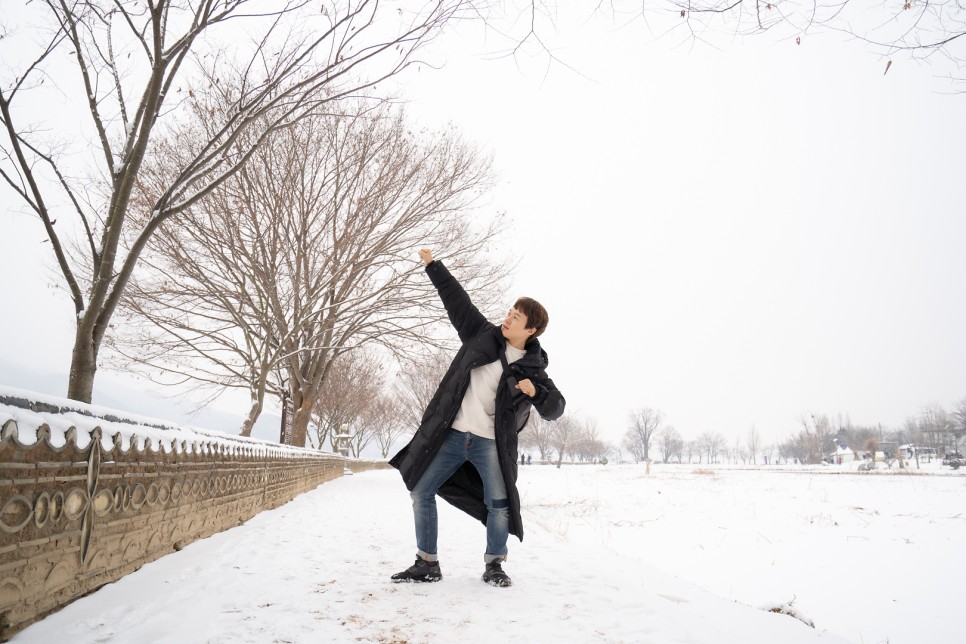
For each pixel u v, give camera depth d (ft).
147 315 47.67
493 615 8.36
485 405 10.78
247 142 33.09
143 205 35.81
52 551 7.26
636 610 8.98
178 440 11.83
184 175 14.70
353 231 45.65
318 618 7.84
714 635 8.02
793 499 53.88
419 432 10.87
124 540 9.62
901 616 16.81
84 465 7.92
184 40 14.21
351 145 43.68
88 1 14.49
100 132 15.61
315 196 45.47
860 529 33.22
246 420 38.58
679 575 21.53
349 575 10.98
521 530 10.57
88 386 13.20
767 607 12.27
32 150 13.67
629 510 43.80
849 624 16.15
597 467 220.84
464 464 11.43
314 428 116.16
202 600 8.46
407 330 54.08
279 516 21.53
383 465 140.05
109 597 8.30
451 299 11.45
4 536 6.16
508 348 11.11
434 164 48.11
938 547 27.07
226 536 15.35
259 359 42.55
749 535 30.78
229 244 40.47
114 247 13.78
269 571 10.96
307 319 43.11
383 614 8.20
